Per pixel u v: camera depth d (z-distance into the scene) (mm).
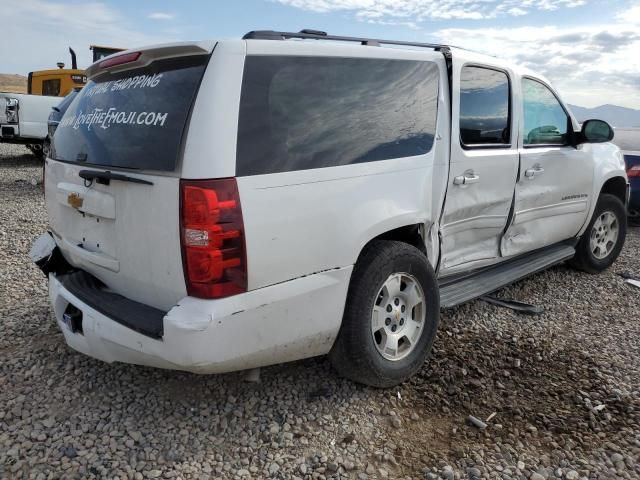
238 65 2707
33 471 2664
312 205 2857
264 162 2695
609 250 6012
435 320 3627
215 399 3293
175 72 2809
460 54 3891
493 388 3533
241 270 2611
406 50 3586
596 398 3455
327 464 2783
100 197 2965
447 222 3879
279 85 2859
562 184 4977
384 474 2736
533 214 4727
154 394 3330
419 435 3049
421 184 3516
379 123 3299
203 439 2941
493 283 4430
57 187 3432
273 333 2793
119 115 2996
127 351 2801
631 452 2961
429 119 3629
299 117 2904
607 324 4625
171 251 2621
